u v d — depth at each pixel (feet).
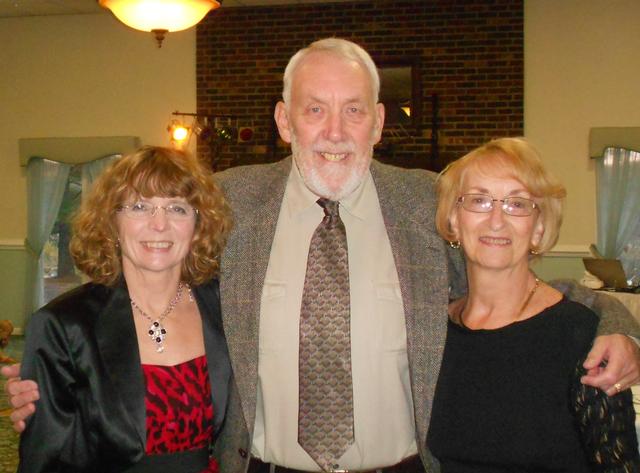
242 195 6.89
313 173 6.46
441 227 6.20
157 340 6.27
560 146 25.54
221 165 27.63
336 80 6.39
